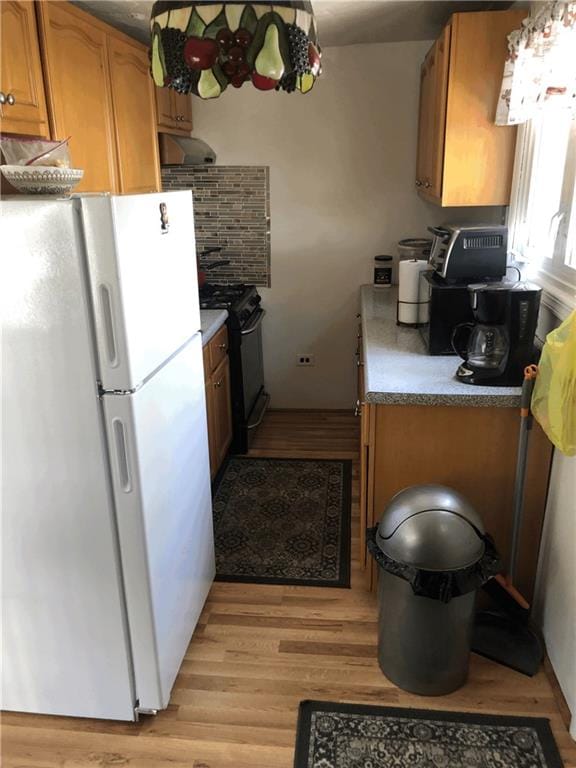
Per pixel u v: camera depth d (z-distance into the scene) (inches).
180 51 48.4
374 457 85.9
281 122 149.3
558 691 75.9
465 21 101.3
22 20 73.2
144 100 113.7
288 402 172.7
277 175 153.3
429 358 95.0
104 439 62.4
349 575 99.3
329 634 86.5
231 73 50.4
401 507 73.4
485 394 79.7
